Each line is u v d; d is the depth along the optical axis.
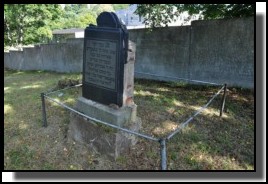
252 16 7.36
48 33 18.20
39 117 6.02
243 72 7.54
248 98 6.84
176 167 4.10
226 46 7.71
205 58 8.15
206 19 8.31
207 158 4.29
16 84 10.15
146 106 6.27
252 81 7.42
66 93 7.51
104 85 4.44
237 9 7.87
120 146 4.31
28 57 14.96
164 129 5.12
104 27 4.25
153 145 4.60
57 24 19.73
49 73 12.77
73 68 12.44
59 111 6.21
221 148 4.55
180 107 6.25
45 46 13.62
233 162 4.21
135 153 4.42
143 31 9.31
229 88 7.70
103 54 4.35
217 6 7.96
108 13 4.19
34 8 16.19
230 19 7.50
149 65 9.43
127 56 4.21
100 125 4.41
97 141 4.45
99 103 4.59
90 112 4.59
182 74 8.72
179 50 8.63
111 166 4.18
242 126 5.32
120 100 4.31
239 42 7.47
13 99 7.78
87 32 4.55
